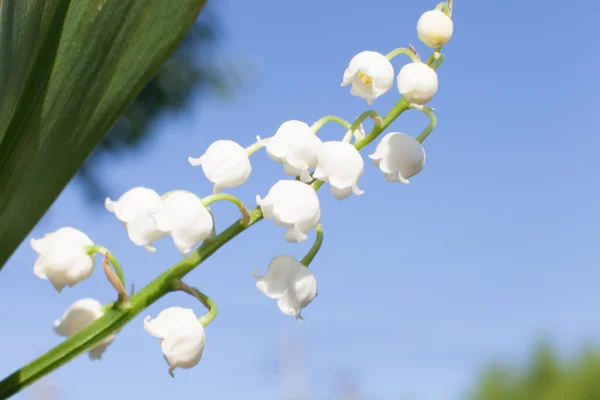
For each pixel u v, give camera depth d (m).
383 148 0.19
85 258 0.17
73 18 0.16
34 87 0.16
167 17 0.16
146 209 0.17
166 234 0.17
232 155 0.18
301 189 0.18
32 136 0.16
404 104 0.18
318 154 0.18
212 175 0.18
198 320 0.17
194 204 0.17
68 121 0.16
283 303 0.18
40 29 0.16
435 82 0.18
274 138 0.18
